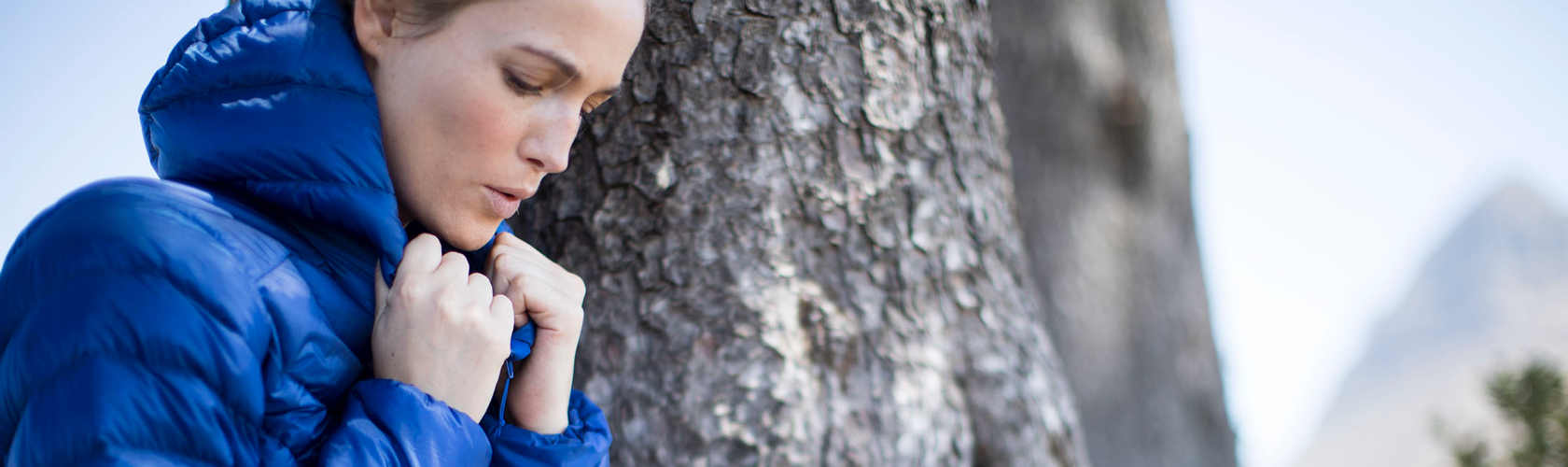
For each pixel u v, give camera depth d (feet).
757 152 6.45
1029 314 7.43
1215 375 21.31
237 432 3.01
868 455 6.25
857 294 6.50
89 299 2.90
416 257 3.61
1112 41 21.45
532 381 3.98
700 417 6.14
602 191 6.54
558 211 6.64
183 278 2.99
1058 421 7.18
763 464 6.08
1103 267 20.47
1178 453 20.12
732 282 6.32
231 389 2.99
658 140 6.48
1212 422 20.88
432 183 3.66
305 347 3.23
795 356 6.27
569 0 3.51
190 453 2.91
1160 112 21.45
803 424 6.17
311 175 3.45
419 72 3.55
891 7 6.86
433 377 3.49
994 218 7.34
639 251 6.41
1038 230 20.65
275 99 3.43
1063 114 20.90
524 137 3.62
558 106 3.65
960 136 7.17
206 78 3.42
